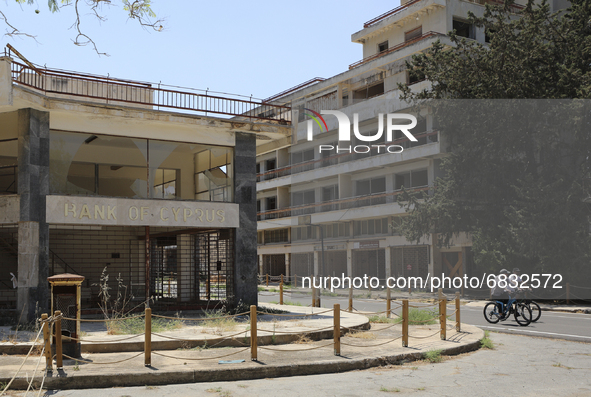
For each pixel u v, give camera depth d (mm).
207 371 8688
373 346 11406
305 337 12156
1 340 11156
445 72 31203
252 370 8945
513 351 11773
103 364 9172
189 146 17891
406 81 40031
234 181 18188
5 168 15547
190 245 20484
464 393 7793
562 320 18422
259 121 18797
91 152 16297
